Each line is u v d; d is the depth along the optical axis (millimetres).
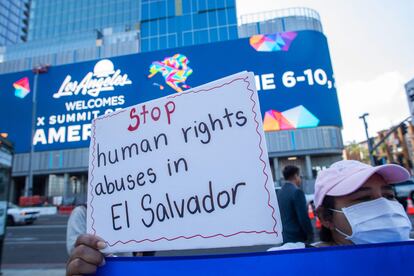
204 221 1281
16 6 93062
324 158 29641
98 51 37812
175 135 1455
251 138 1290
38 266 6383
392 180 1426
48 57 38844
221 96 1398
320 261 1109
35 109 35375
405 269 1084
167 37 36875
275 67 31266
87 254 1261
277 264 1128
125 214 1458
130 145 1562
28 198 28156
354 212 1394
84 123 34031
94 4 79562
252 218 1204
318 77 30516
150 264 1257
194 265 1206
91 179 1617
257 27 34625
